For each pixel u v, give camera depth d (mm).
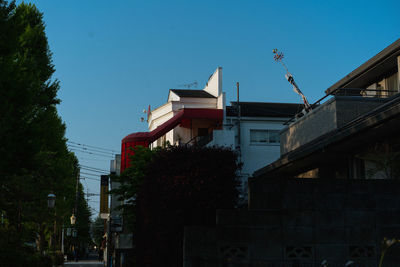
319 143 15961
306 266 10398
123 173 28828
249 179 10898
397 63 22969
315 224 10539
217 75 40344
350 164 16922
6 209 24906
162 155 20094
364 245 10445
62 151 32438
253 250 10594
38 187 25266
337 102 18438
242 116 36156
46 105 21469
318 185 10680
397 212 10602
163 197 18453
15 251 20594
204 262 10781
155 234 18469
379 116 12875
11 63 13742
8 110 12930
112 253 37125
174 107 40000
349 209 10578
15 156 13484
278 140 36094
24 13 23469
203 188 18625
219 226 10789
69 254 77562
